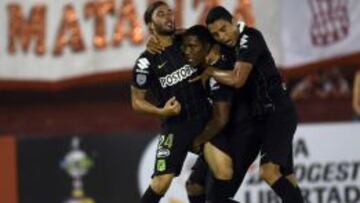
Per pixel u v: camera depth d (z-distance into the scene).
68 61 32.75
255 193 30.83
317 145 31.05
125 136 31.81
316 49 31.84
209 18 21.77
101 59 32.56
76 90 33.62
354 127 31.00
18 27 32.94
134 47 32.31
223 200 22.31
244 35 21.78
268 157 22.02
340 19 31.84
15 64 32.88
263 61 22.02
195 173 22.95
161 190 21.91
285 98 22.22
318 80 32.59
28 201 32.09
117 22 32.44
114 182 31.78
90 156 31.92
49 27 32.84
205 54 21.95
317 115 32.56
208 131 22.19
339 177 30.98
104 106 33.53
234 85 21.52
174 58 21.98
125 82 33.41
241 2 31.70
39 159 32.09
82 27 32.69
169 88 21.98
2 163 32.19
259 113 22.11
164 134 22.11
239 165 22.38
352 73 32.44
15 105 33.78
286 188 21.95
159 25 21.91
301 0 31.84
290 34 31.80
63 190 32.00
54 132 33.62
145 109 21.88
